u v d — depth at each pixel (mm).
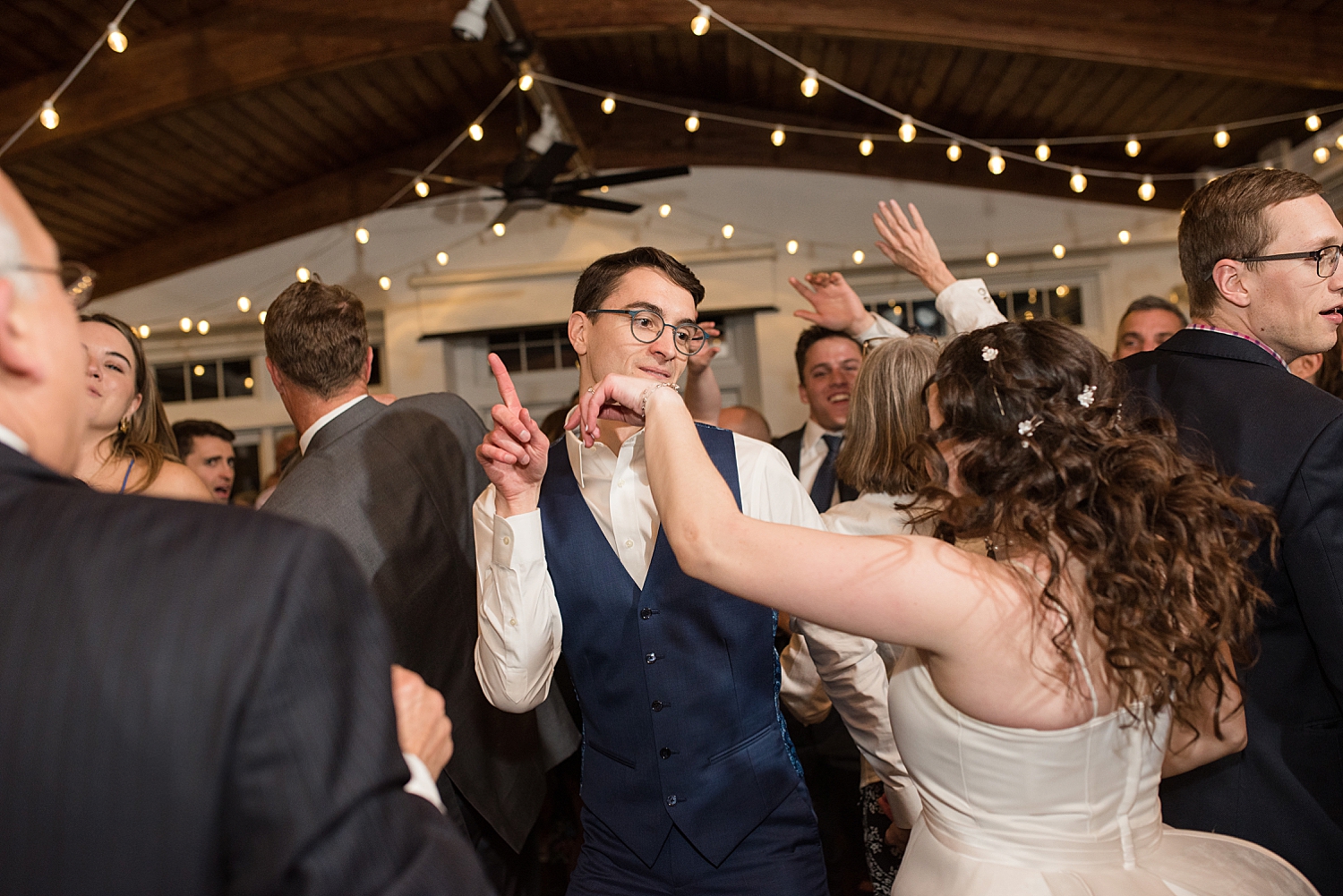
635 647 1462
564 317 6293
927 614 1004
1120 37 4520
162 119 5137
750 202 6277
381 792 659
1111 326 6066
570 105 6398
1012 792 1068
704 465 1117
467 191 6477
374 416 1850
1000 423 1099
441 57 5441
